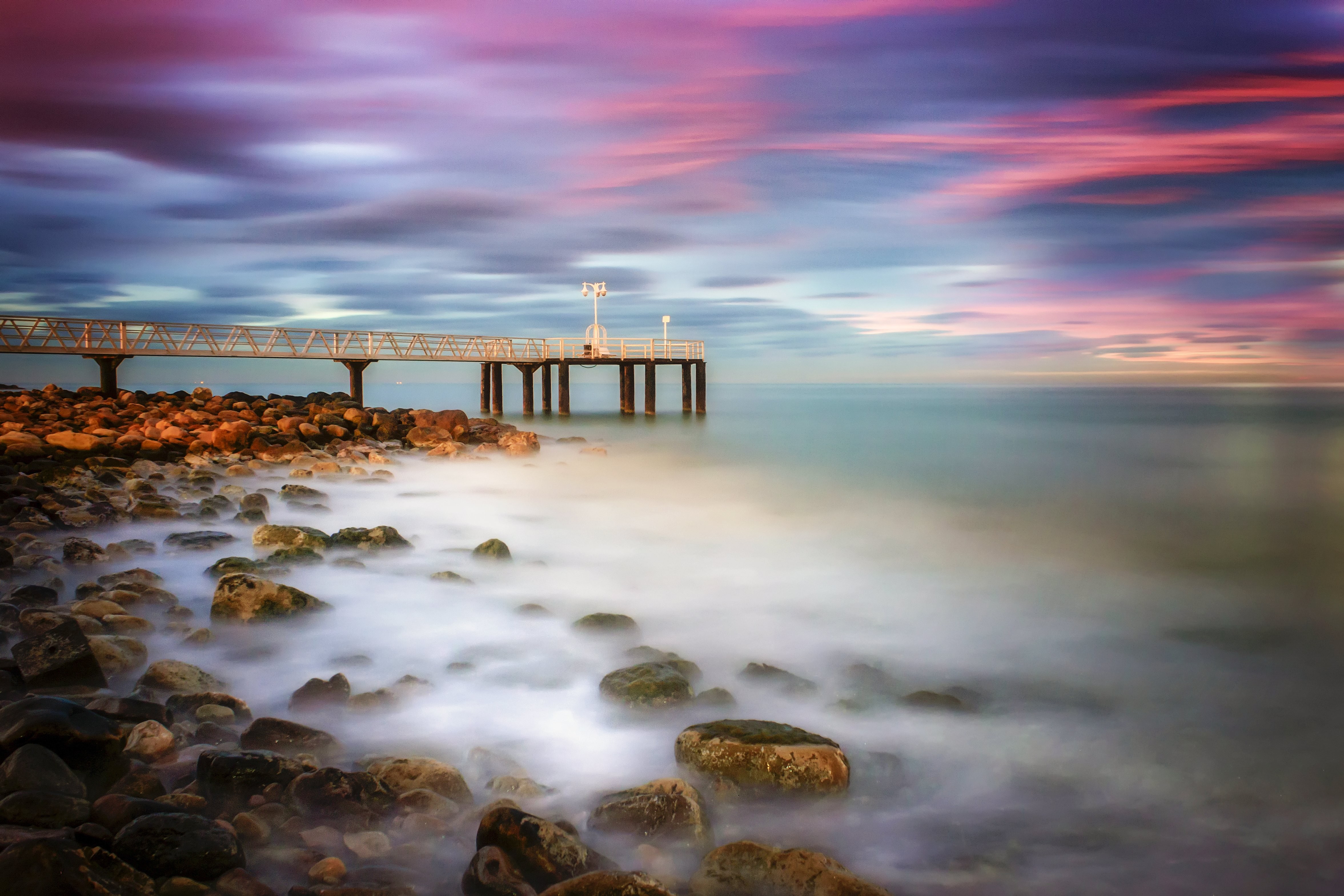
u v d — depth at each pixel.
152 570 10.19
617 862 4.66
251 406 30.31
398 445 25.27
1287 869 5.02
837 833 5.21
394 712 6.60
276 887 4.27
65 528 11.96
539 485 20.72
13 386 36.62
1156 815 5.57
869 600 10.84
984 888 4.75
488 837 4.51
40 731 4.76
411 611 9.20
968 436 38.47
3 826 4.20
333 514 15.30
